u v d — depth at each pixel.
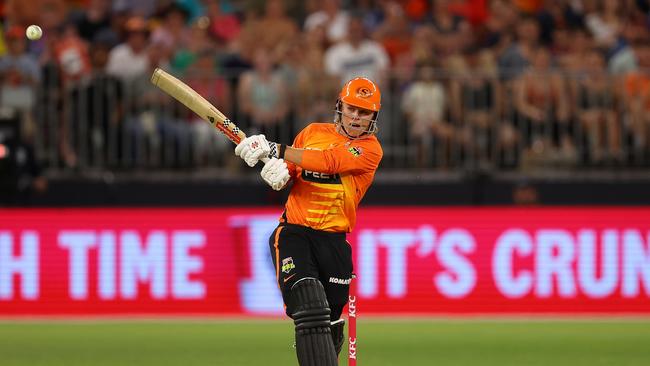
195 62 46.53
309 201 21.41
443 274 41.53
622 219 41.69
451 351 32.06
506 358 30.75
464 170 43.09
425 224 41.62
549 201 43.00
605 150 42.94
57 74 42.47
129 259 41.22
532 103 42.78
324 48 48.47
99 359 30.28
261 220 41.56
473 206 42.47
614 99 42.81
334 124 22.23
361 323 39.00
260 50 46.28
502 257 41.53
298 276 20.89
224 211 41.53
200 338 34.72
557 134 42.88
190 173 42.97
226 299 41.34
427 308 41.47
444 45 48.66
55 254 41.12
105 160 42.59
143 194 42.78
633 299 41.53
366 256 41.50
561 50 50.09
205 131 43.06
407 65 47.88
